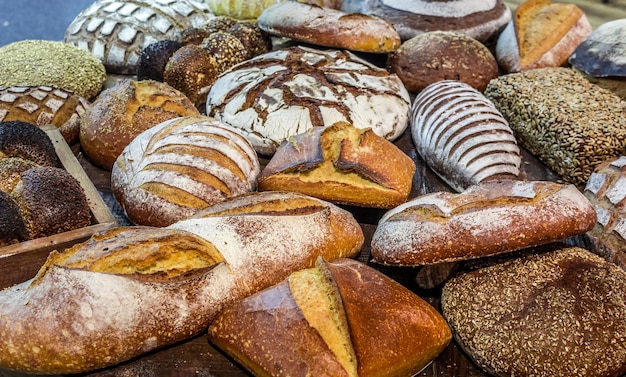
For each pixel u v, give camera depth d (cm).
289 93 96
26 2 126
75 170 82
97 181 90
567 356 60
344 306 58
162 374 61
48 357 57
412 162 87
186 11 124
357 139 83
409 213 70
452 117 91
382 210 85
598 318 62
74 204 72
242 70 104
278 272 67
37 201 71
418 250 66
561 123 93
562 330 61
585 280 65
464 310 66
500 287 66
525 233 63
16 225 68
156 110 90
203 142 80
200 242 63
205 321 62
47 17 130
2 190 72
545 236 64
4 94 94
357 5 137
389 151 84
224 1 127
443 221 66
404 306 61
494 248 64
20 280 68
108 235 64
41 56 108
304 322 57
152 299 59
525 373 61
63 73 105
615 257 72
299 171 82
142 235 63
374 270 66
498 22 128
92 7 125
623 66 103
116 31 119
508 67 120
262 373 58
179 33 117
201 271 62
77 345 57
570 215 64
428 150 93
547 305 63
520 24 122
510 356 62
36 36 127
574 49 119
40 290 58
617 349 60
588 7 133
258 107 95
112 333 58
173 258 63
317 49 113
